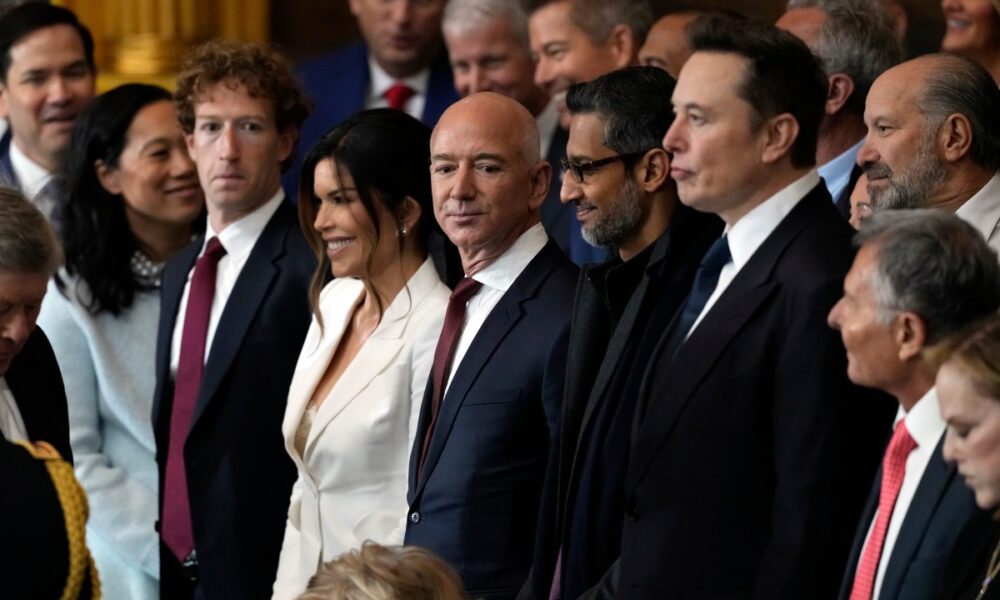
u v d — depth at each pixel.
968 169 11.63
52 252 10.79
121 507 15.53
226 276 14.76
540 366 12.04
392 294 13.11
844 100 13.98
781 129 10.21
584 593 11.07
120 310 15.81
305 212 13.44
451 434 12.22
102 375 15.73
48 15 18.27
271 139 14.72
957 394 8.50
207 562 14.39
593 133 11.64
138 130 15.70
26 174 18.36
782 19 14.44
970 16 15.80
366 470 12.85
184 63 14.94
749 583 10.05
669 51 16.34
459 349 12.50
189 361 14.74
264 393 14.42
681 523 10.18
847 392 9.79
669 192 11.65
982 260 9.23
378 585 8.70
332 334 13.35
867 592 9.37
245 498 14.37
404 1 19.23
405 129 13.06
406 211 13.00
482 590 12.04
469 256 12.50
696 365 10.21
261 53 14.80
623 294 11.59
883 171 11.78
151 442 15.78
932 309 9.13
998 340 8.55
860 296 9.34
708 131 10.26
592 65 17.11
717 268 10.59
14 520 9.03
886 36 14.07
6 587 8.99
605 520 11.20
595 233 11.73
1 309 10.61
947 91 11.62
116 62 22.30
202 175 14.78
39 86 18.11
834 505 9.71
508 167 12.16
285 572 13.30
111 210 15.83
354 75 19.80
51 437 11.84
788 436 9.81
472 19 18.02
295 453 13.28
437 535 12.19
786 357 9.88
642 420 10.72
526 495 12.16
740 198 10.34
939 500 9.12
